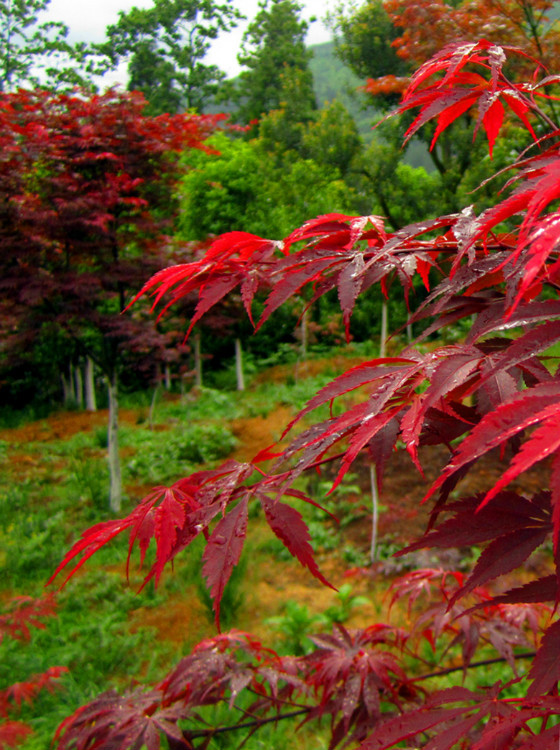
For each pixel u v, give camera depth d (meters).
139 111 7.00
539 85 0.80
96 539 0.76
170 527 0.72
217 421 11.57
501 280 0.77
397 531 6.27
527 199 0.54
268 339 16.67
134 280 7.37
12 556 6.28
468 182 8.06
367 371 0.63
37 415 14.10
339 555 6.03
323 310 16.94
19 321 7.07
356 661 1.62
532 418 0.37
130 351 8.02
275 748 3.18
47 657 4.36
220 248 0.80
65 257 7.34
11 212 6.41
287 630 4.54
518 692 3.32
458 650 4.02
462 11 4.10
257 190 15.19
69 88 7.04
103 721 1.48
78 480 8.72
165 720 1.45
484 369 0.57
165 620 5.05
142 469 9.14
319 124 10.56
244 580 5.61
